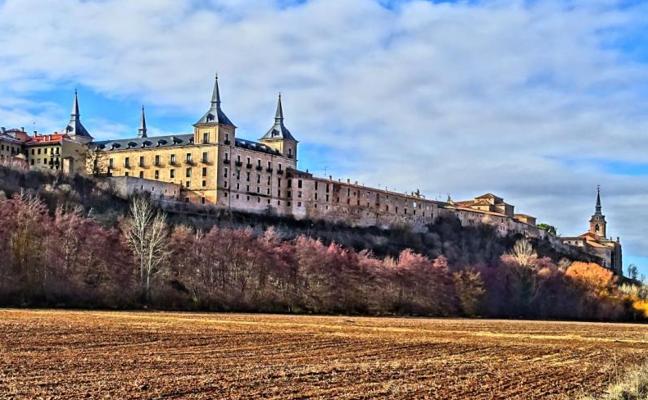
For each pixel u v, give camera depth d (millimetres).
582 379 46031
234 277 142750
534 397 37562
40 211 138875
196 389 36281
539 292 186500
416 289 161000
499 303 177250
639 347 77938
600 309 190250
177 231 147875
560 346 75438
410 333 86438
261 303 137375
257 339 68125
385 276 158500
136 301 122625
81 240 129875
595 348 74188
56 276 121188
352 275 154750
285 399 34250
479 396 37312
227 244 145625
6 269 116938
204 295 132625
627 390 39781
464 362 54594
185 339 64812
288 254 152625
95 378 38906
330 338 72875
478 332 94812
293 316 120625
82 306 115750
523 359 59125
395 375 44500
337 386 38781
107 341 59625
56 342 57031
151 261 131000
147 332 69812
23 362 44406
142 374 41031
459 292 167500
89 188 193000
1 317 82000
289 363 49156
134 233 138000
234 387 37344
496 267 197625
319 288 148750
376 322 110812
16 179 180500
